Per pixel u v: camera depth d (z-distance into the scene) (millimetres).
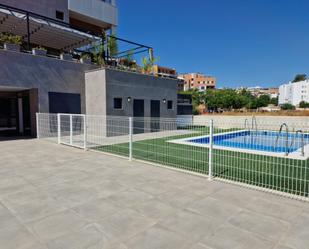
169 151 7254
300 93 74938
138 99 12516
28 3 13562
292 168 5012
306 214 2865
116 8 18641
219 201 3281
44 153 6770
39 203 3217
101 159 6000
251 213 2896
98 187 3881
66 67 11094
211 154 4309
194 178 4395
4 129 11938
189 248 2156
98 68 11695
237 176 4582
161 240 2291
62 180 4262
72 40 14414
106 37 13633
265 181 4238
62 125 10531
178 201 3285
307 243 2240
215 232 2445
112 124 10734
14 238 2316
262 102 48906
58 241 2268
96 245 2199
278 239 2309
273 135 7191
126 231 2465
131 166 5285
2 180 4258
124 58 14711
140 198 3398
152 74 14438
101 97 11000
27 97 10977
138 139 9570
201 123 5836
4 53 9047
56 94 10719
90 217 2793
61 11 15211
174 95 15016
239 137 7781
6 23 11906
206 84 93188
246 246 2189
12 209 3020
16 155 6484
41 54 10242
